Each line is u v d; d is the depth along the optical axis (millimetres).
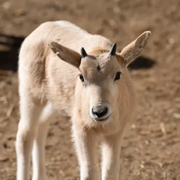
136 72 34312
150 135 26938
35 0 46656
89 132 19047
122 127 19250
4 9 44375
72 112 19938
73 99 19828
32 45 21328
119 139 19266
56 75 20406
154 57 36375
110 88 17438
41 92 21203
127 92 19094
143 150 25516
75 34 20766
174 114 29047
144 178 23062
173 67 34938
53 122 28312
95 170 18875
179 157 24797
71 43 20453
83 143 19000
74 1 46625
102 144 19656
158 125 27922
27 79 21438
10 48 37344
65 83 20078
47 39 21062
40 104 21500
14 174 23609
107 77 17438
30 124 21625
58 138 26812
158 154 25141
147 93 31516
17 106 30234
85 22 42000
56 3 45969
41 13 43688
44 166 22484
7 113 29453
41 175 22344
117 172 19203
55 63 20484
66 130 27547
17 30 40281
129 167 24016
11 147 26047
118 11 44344
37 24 41469
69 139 26703
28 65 21312
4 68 34812
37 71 21109
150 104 30234
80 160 19156
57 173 23688
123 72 18688
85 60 17609
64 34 20906
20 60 21891
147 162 24406
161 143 26172
